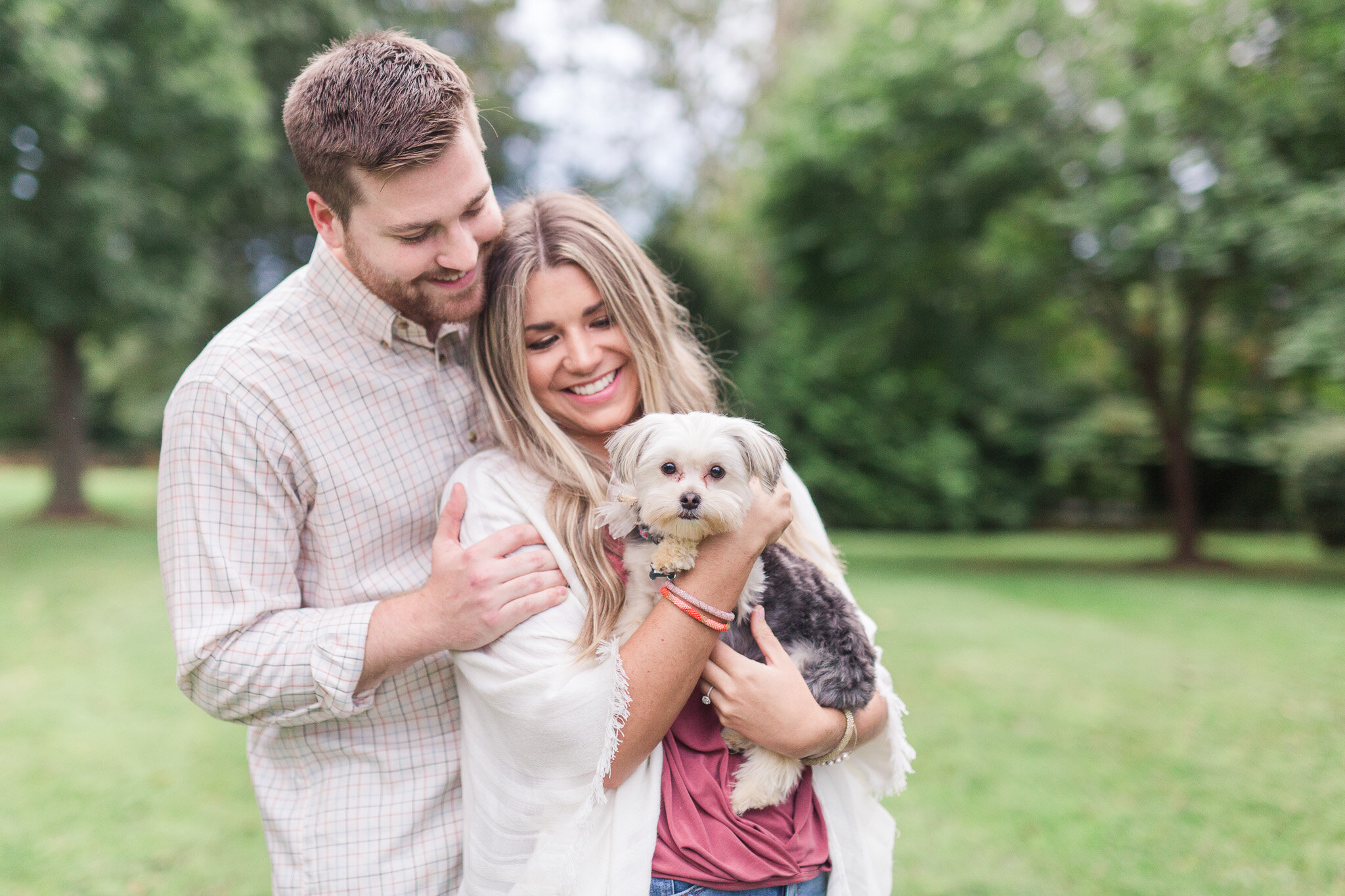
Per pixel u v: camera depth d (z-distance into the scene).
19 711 5.68
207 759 4.98
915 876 3.66
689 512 1.73
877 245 14.05
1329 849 3.82
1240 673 6.54
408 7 17.77
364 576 1.88
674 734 1.82
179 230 14.36
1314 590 10.46
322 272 1.90
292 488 1.82
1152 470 19.06
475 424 2.08
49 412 15.86
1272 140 10.38
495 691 1.66
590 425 2.13
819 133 13.83
